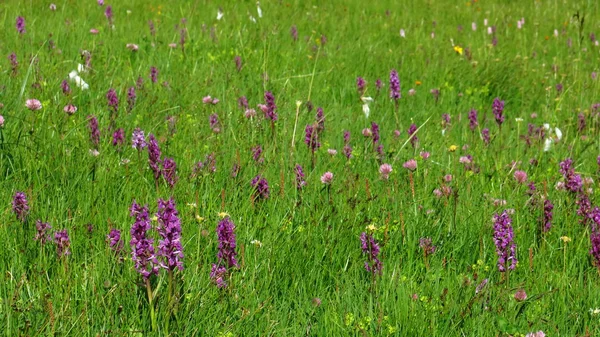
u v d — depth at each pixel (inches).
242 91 295.6
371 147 234.1
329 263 163.0
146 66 323.3
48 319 127.3
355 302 144.1
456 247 173.2
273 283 153.3
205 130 241.0
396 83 271.0
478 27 519.5
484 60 393.4
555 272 164.1
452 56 408.2
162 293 137.4
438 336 135.9
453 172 222.7
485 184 218.5
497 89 354.9
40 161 191.5
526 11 591.5
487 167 234.8
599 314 145.0
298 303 148.1
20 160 193.5
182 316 135.3
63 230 150.1
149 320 133.8
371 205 186.2
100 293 137.9
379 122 279.7
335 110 278.7
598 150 266.1
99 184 184.1
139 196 183.3
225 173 201.6
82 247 155.7
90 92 264.7
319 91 315.9
